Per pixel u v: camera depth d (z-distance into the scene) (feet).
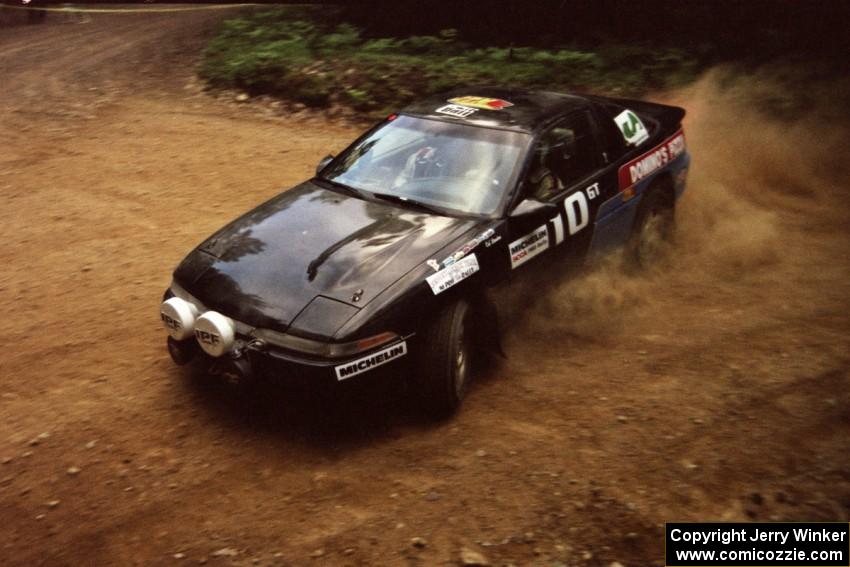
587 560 11.10
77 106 36.22
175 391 15.15
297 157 29.68
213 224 23.63
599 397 15.24
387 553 11.19
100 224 23.65
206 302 13.91
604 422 14.39
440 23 44.37
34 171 28.35
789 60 37.70
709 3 42.70
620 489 12.57
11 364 16.12
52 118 34.63
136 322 17.84
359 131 32.65
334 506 12.15
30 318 18.02
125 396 15.01
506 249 15.34
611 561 11.08
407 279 13.58
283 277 13.82
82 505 12.13
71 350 16.66
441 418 14.40
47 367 16.01
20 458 13.19
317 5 51.88
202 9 58.39
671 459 13.32
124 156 29.86
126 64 42.93
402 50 41.29
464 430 14.15
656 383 15.72
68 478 12.72
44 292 19.31
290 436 13.88
